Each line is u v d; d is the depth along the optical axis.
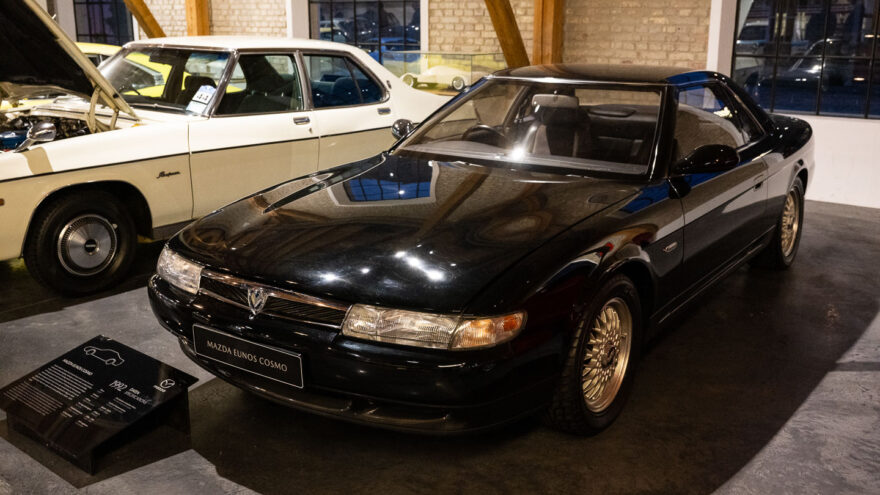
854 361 3.54
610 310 2.79
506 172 3.29
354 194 3.08
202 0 10.59
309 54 5.18
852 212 6.32
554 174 3.25
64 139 4.05
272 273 2.51
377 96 5.60
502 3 7.43
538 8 7.96
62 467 2.63
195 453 2.73
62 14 12.48
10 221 3.85
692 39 7.46
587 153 3.36
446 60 8.27
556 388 2.59
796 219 4.81
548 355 2.44
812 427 2.94
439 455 2.73
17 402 2.78
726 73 7.43
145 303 4.18
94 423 2.62
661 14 7.57
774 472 2.64
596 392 2.85
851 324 3.97
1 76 4.03
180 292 2.75
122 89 5.05
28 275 4.62
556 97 3.51
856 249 5.29
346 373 2.35
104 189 4.31
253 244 2.68
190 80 4.87
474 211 2.82
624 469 2.65
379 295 2.34
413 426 2.38
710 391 3.23
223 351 2.60
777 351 3.64
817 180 6.73
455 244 2.55
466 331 2.27
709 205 3.32
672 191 3.13
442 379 2.26
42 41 3.76
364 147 5.45
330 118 5.20
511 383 2.36
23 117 4.76
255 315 2.50
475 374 2.27
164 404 2.67
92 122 4.33
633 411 3.05
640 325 2.97
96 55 7.07
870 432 2.91
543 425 2.82
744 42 7.51
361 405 2.44
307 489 2.53
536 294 2.39
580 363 2.60
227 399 3.12
